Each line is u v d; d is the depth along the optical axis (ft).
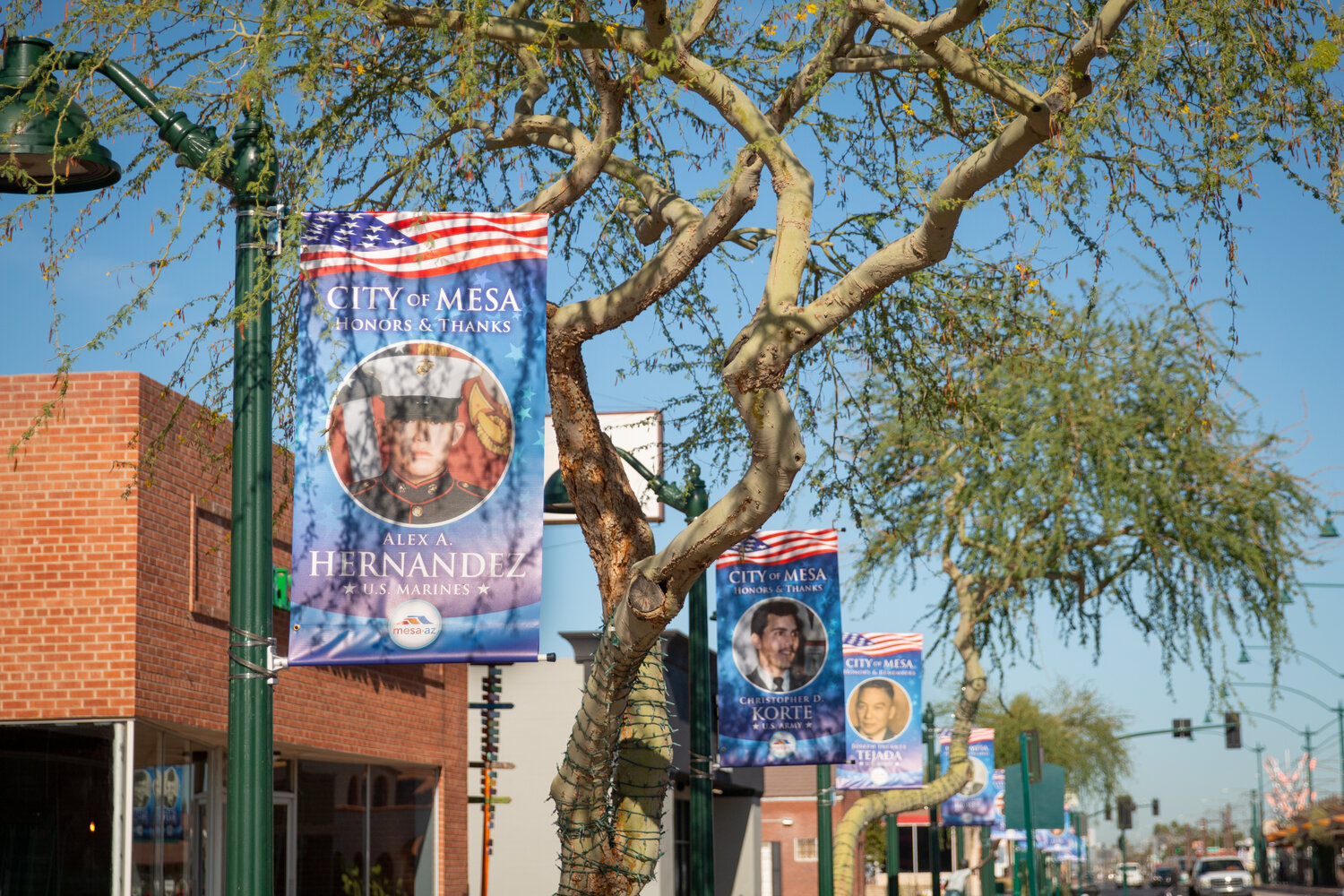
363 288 25.02
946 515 62.34
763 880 153.79
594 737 26.32
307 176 24.44
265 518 23.16
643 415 55.31
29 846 40.63
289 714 52.80
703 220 27.96
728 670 49.11
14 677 40.73
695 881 42.39
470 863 86.07
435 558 24.25
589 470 29.12
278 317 30.14
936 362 35.47
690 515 41.73
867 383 38.24
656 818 29.50
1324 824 263.29
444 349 24.98
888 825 94.12
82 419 41.68
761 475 22.53
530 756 86.99
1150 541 61.00
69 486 41.45
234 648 22.75
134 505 41.34
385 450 24.50
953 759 78.23
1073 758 162.30
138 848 41.39
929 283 32.58
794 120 24.76
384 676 62.80
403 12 28.96
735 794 117.29
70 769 40.83
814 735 48.37
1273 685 62.34
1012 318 34.60
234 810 22.27
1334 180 25.44
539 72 33.42
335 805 62.80
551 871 85.76
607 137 29.99
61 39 25.50
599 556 29.04
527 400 24.89
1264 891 255.70
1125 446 61.52
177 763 45.27
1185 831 553.23
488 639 24.03
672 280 28.30
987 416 37.65
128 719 40.52
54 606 40.98
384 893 65.57
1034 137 24.04
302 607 23.84
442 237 25.38
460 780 72.84
